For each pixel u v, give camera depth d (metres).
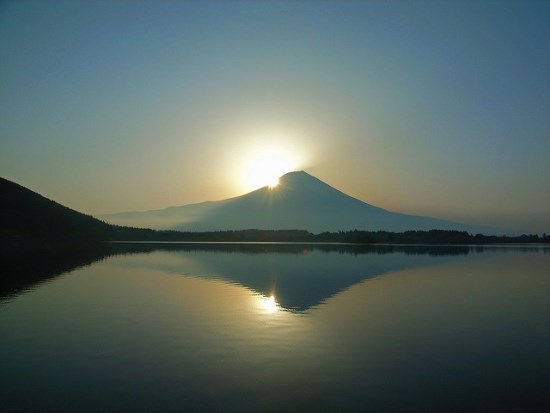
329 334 20.17
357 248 111.00
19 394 13.31
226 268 51.28
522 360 16.66
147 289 33.44
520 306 27.78
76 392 13.46
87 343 18.38
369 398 13.12
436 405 12.69
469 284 38.28
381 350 17.75
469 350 17.91
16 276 40.91
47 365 15.72
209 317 23.56
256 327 21.33
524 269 52.81
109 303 27.59
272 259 66.44
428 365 15.99
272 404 12.68
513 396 13.32
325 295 31.27
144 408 12.41
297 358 16.61
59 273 43.75
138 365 15.75
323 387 13.89
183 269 49.53
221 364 15.91
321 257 72.19
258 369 15.41
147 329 20.80
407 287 35.75
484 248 122.75
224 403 12.76
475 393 13.52
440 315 24.73
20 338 19.11
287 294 31.59
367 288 34.91
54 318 23.06
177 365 15.76
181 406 12.53
